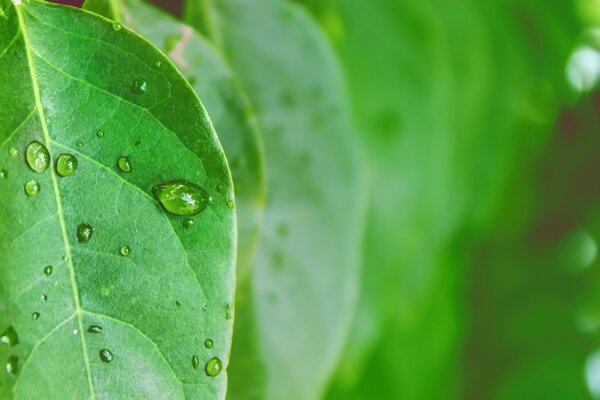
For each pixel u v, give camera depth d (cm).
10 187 22
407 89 40
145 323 22
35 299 22
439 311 47
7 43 22
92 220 22
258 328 27
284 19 27
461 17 45
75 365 22
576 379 56
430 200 42
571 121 53
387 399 46
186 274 22
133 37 22
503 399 57
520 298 56
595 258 57
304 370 27
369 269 40
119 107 22
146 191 22
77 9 22
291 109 27
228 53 27
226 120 25
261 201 25
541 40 51
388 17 39
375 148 39
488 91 46
